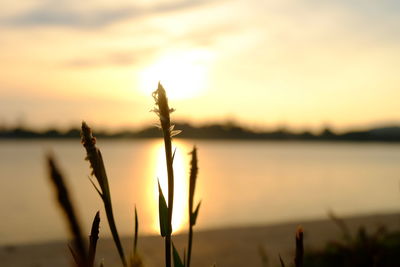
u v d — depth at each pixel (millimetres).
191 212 1347
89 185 32938
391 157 104812
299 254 947
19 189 32094
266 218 20031
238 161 77562
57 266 9430
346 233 5137
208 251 10602
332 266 4648
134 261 609
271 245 11453
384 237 4902
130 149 141500
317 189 33750
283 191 32125
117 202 23406
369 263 4211
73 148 127938
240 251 10562
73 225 447
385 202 26203
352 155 115625
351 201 26672
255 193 30641
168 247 926
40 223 18250
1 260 10180
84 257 467
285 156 103875
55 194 437
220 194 29828
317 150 154125
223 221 18969
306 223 15633
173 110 890
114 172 48188
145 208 21281
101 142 190875
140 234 13117
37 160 74250
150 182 36031
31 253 11055
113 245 10844
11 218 19578
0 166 59125
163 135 884
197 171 1342
